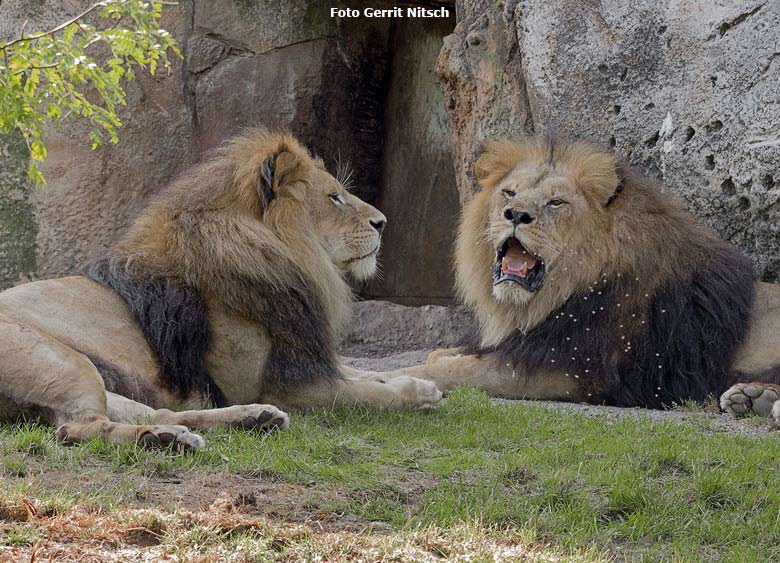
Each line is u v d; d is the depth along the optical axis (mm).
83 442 8711
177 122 20641
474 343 13891
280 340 10906
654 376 12742
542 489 8180
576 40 15945
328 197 11578
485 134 17391
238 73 20859
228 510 7227
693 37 14797
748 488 8414
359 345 19688
